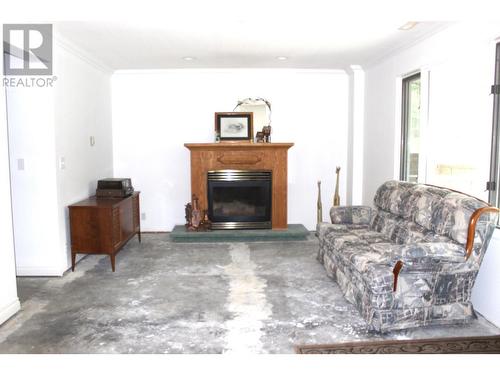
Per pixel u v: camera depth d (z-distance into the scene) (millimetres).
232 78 5883
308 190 6098
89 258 4676
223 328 2842
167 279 3922
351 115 5820
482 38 3098
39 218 3990
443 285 2771
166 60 5125
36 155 3930
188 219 5598
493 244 2883
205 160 5590
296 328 2834
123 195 4730
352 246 3422
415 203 3402
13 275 3098
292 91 5934
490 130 3068
